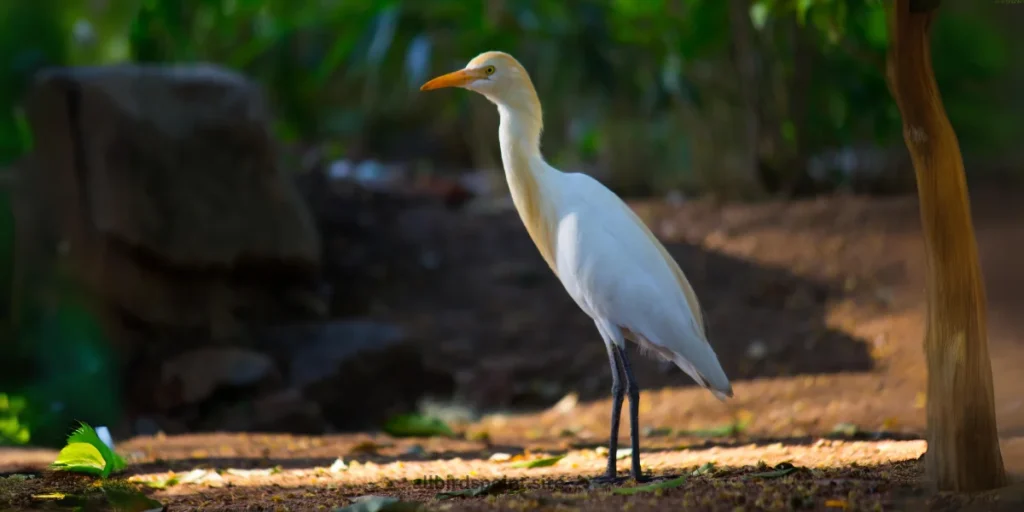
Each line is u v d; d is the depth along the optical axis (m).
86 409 11.42
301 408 11.43
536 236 7.49
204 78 13.58
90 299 12.39
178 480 7.54
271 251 13.52
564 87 19.53
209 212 13.02
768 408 10.98
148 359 12.41
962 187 5.22
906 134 5.27
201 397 11.66
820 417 10.12
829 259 14.67
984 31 19.50
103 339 12.34
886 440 8.24
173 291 12.88
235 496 6.79
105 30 20.69
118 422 11.48
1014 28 20.34
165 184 12.80
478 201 18.95
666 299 6.73
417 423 10.91
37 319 12.59
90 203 12.48
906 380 11.27
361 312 14.78
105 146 12.58
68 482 7.04
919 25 5.11
